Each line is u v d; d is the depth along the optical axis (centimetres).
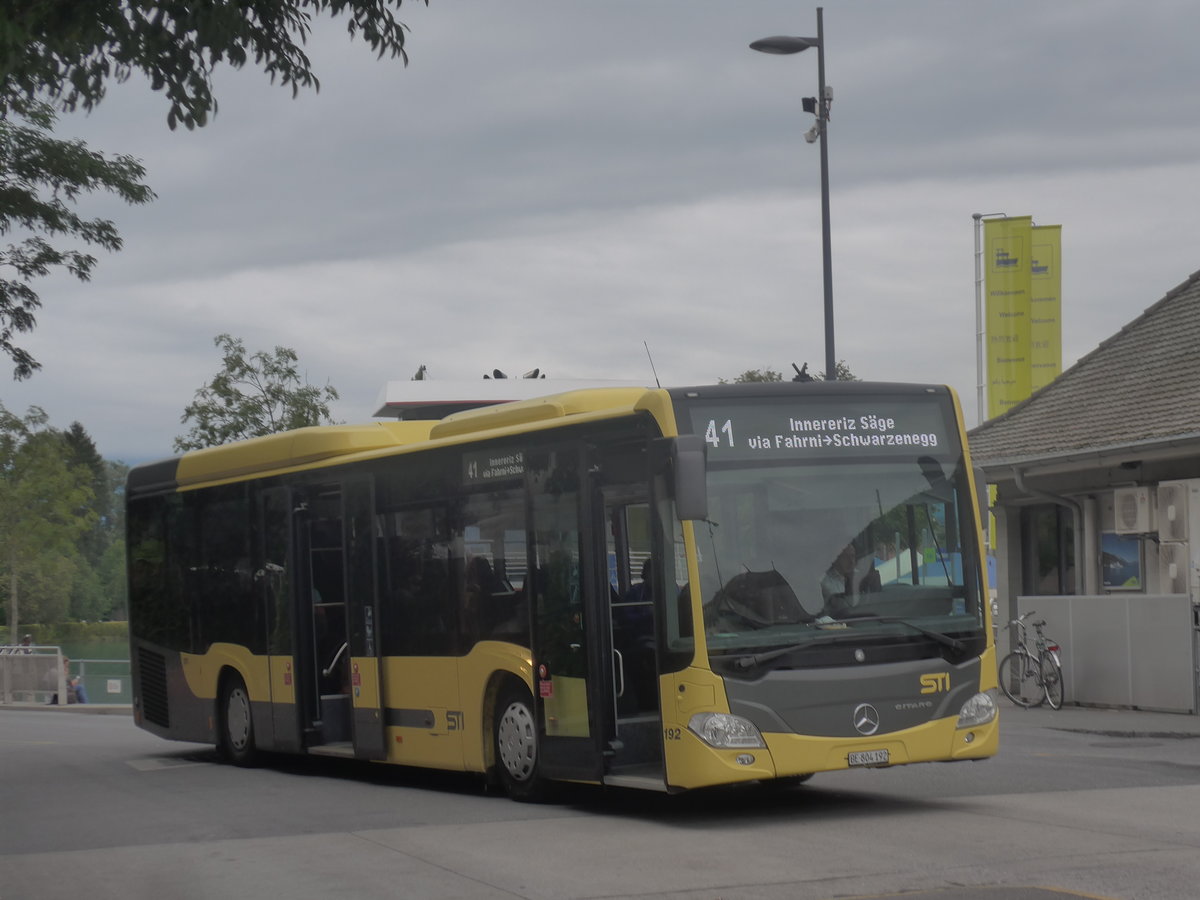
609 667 1217
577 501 1247
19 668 4050
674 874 927
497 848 1055
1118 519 2302
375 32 1207
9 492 7331
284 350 3866
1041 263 3288
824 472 1168
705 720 1108
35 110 2216
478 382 1934
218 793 1519
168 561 1995
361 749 1543
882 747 1130
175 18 1138
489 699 1364
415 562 1464
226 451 1848
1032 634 2330
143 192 2323
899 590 1162
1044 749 1686
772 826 1126
